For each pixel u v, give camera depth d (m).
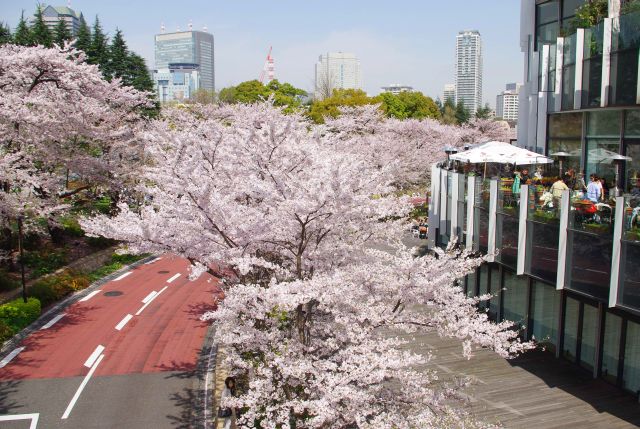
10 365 14.98
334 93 54.88
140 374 14.64
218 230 10.38
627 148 15.15
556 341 13.99
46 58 19.20
